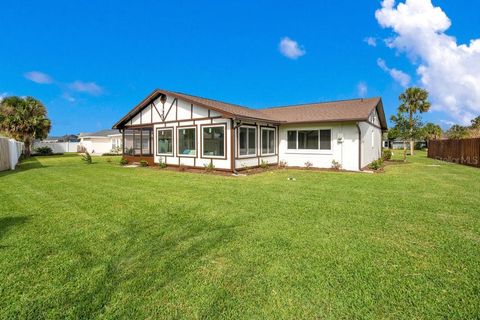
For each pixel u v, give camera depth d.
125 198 6.72
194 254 3.45
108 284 2.77
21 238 4.05
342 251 3.52
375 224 4.59
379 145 19.61
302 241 3.86
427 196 6.83
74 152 38.12
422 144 42.78
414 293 2.58
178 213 5.33
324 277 2.87
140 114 16.38
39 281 2.84
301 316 2.26
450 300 2.47
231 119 11.93
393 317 2.25
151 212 5.42
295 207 5.75
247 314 2.29
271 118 14.91
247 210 5.53
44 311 2.36
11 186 8.61
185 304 2.43
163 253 3.50
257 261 3.24
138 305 2.43
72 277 2.92
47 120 27.17
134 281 2.82
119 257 3.39
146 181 9.60
